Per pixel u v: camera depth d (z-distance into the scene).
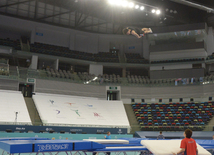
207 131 22.97
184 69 33.44
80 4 31.12
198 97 30.45
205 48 34.22
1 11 33.31
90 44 38.62
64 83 29.22
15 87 26.12
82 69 37.53
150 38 36.06
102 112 27.23
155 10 28.56
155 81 32.56
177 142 6.68
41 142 5.48
